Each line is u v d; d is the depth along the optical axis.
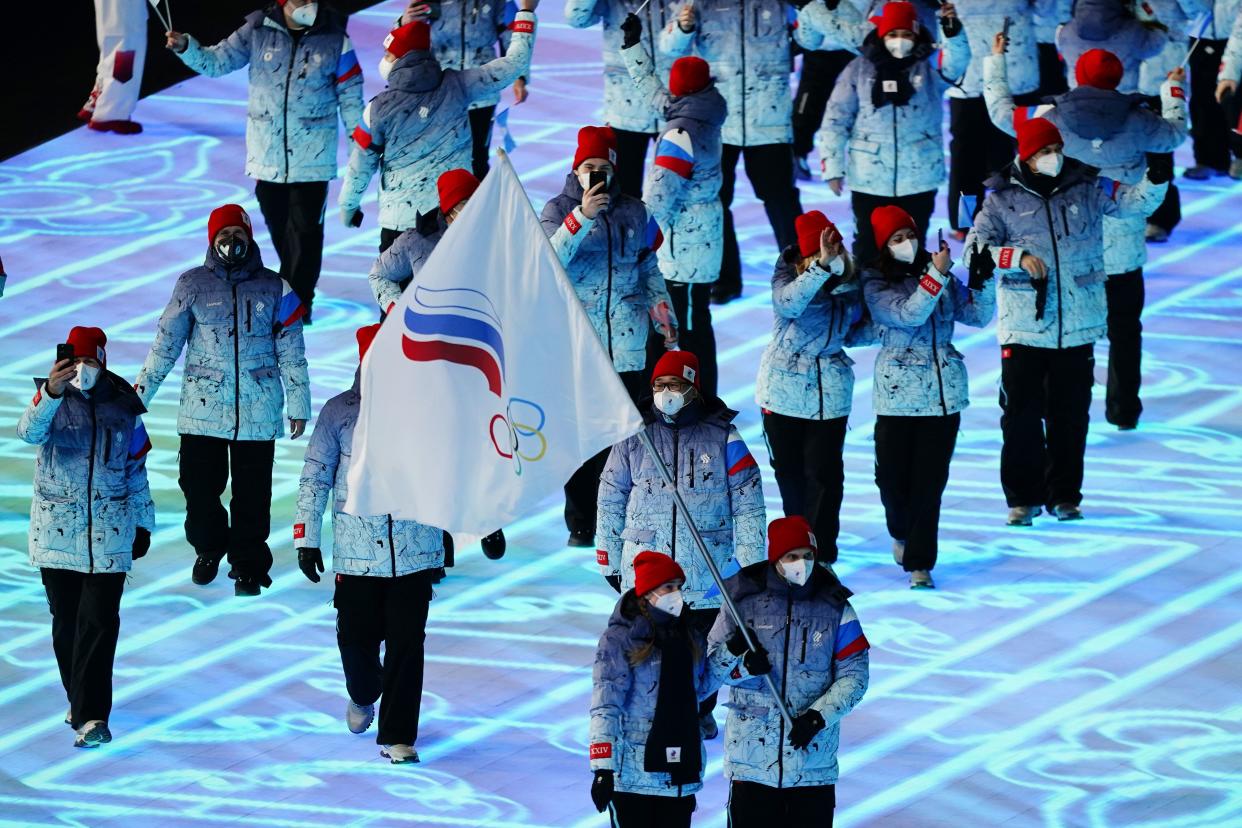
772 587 23.91
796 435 32.28
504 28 46.09
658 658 23.28
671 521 27.14
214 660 31.47
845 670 23.86
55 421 28.41
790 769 23.88
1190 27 49.78
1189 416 39.25
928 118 40.28
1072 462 35.06
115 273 46.84
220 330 32.25
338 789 27.78
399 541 27.70
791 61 42.78
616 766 23.50
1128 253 37.62
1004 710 29.31
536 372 24.05
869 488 36.78
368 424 24.27
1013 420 34.56
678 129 36.16
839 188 40.81
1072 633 31.42
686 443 27.17
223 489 33.38
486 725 29.42
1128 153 38.12
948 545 34.47
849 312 31.70
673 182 36.03
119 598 29.08
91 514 28.52
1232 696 29.55
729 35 41.66
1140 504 35.78
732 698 24.23
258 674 31.08
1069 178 33.69
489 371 24.08
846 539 34.88
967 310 31.91
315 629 32.47
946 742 28.55
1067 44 42.53
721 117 36.69
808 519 32.47
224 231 32.03
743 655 23.44
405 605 28.02
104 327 44.06
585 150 32.44
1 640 32.31
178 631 32.31
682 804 23.69
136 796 27.69
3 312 44.81
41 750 28.98
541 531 35.72
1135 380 38.50
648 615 23.30
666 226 36.62
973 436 38.66
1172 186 46.91
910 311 31.08
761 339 42.72
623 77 44.09
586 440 24.08
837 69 48.84
